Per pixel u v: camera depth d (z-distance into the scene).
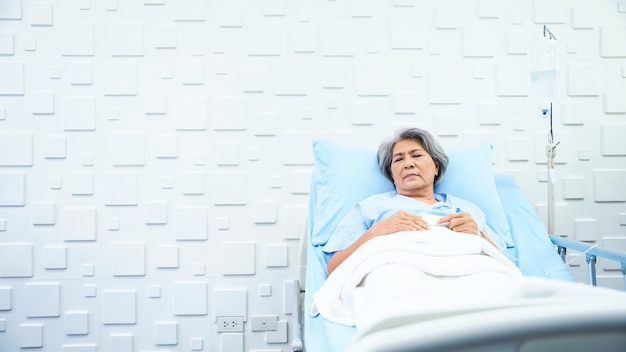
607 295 0.65
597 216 2.16
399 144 1.77
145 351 2.06
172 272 2.07
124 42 2.07
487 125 2.15
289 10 2.11
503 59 2.15
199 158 2.09
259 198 2.10
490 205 1.79
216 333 2.08
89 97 2.06
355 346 0.55
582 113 2.16
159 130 2.08
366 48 2.12
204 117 2.09
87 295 2.05
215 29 2.09
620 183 2.16
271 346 2.09
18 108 2.05
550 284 0.73
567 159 2.16
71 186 2.06
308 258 1.71
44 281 2.05
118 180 2.07
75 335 2.05
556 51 1.99
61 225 2.05
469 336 0.54
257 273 2.09
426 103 2.14
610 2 2.16
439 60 2.14
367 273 1.35
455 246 1.37
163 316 2.07
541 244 1.76
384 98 2.13
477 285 1.20
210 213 2.09
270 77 2.10
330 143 1.89
